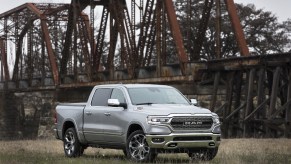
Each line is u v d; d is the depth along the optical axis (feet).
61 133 62.90
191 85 119.96
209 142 51.39
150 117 50.57
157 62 124.06
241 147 69.36
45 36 196.13
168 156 59.11
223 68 111.55
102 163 50.96
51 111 197.06
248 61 105.40
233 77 112.98
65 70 185.68
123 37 144.15
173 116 50.34
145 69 134.10
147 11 134.51
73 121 60.80
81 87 174.40
